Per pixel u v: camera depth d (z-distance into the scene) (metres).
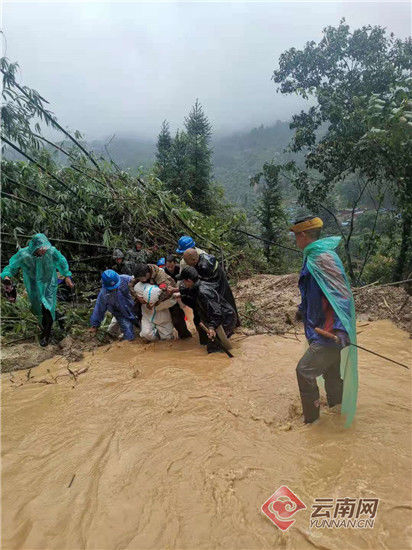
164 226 9.08
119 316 5.64
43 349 5.39
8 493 2.79
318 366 3.09
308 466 2.81
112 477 2.87
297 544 2.21
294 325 5.91
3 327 5.83
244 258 10.42
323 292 2.99
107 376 4.57
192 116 17.16
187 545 2.26
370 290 6.55
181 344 5.50
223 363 4.74
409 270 11.08
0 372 4.85
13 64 6.57
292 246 16.55
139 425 3.52
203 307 4.73
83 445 3.29
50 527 2.47
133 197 8.41
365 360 4.54
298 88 10.97
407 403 3.55
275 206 14.89
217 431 3.35
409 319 5.68
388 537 2.20
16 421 3.72
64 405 3.96
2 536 2.43
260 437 3.22
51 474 2.96
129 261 7.34
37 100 7.02
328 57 11.17
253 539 2.27
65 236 7.82
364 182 11.44
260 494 2.59
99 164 9.01
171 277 6.05
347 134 9.98
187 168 15.05
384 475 2.65
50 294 5.46
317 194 11.99
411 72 10.85
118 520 2.48
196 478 2.79
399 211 10.16
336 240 3.13
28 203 6.90
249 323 6.12
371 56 10.39
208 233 9.34
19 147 7.34
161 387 4.20
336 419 3.34
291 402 3.74
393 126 7.06
